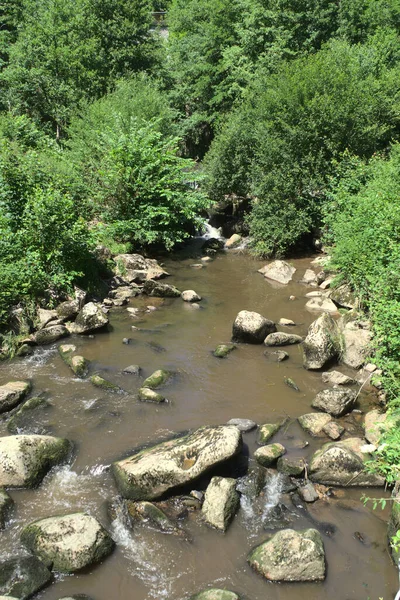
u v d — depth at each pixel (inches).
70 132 885.8
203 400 339.0
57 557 209.3
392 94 789.9
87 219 676.1
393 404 292.4
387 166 582.6
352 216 547.5
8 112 986.1
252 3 1198.3
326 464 262.5
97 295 523.5
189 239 810.2
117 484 253.3
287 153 699.4
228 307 520.1
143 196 697.6
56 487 254.2
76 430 300.0
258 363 395.2
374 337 360.2
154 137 717.9
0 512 231.8
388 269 367.6
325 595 200.8
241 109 870.4
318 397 329.1
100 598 197.2
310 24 1200.2
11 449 257.1
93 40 1121.4
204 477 257.1
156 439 293.0
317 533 225.0
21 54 1083.9
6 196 491.2
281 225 695.1
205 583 205.2
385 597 199.5
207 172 857.5
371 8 1178.6
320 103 681.6
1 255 445.7
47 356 396.8
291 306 523.8
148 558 216.2
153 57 1254.9
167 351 411.2
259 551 215.6
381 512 244.1
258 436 297.9
